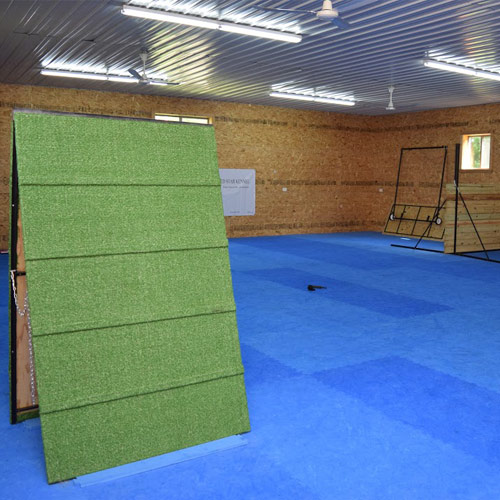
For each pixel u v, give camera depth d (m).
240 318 5.96
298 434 3.23
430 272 9.21
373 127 16.25
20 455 2.98
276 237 14.45
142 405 2.90
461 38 7.67
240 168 14.27
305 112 15.14
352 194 16.30
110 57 9.05
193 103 13.48
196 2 6.38
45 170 2.82
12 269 3.11
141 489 2.65
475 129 13.80
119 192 2.97
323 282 8.11
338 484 2.71
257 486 2.69
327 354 4.77
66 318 2.77
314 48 8.31
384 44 8.01
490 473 2.84
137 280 2.96
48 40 7.95
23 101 11.52
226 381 3.15
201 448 3.00
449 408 3.65
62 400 2.72
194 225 3.15
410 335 5.39
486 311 6.43
